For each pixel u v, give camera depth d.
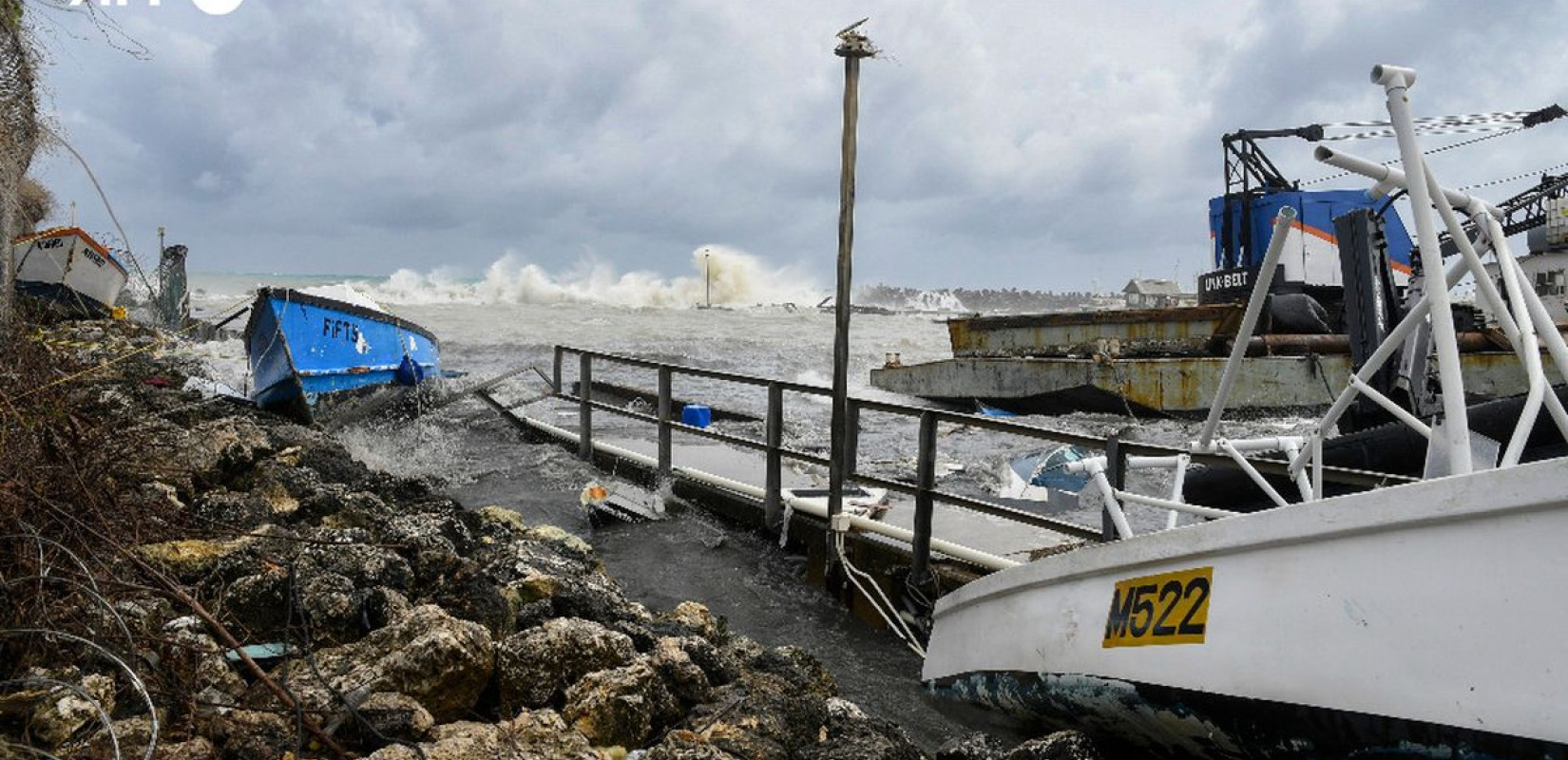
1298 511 2.87
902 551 7.19
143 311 27.28
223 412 11.08
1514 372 15.83
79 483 4.63
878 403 7.32
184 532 5.45
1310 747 2.86
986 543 8.23
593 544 8.59
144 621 4.06
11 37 7.39
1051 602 4.06
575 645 4.41
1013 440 14.95
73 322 18.33
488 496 10.20
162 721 3.50
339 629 4.65
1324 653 2.77
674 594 7.50
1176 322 18.44
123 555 4.10
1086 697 3.76
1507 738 2.34
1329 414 3.97
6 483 4.22
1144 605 3.47
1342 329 18.88
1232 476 5.57
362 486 8.37
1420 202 2.91
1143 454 5.64
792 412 18.23
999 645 4.42
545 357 30.44
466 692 4.19
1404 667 2.57
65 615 3.86
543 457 11.96
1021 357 19.94
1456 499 2.46
